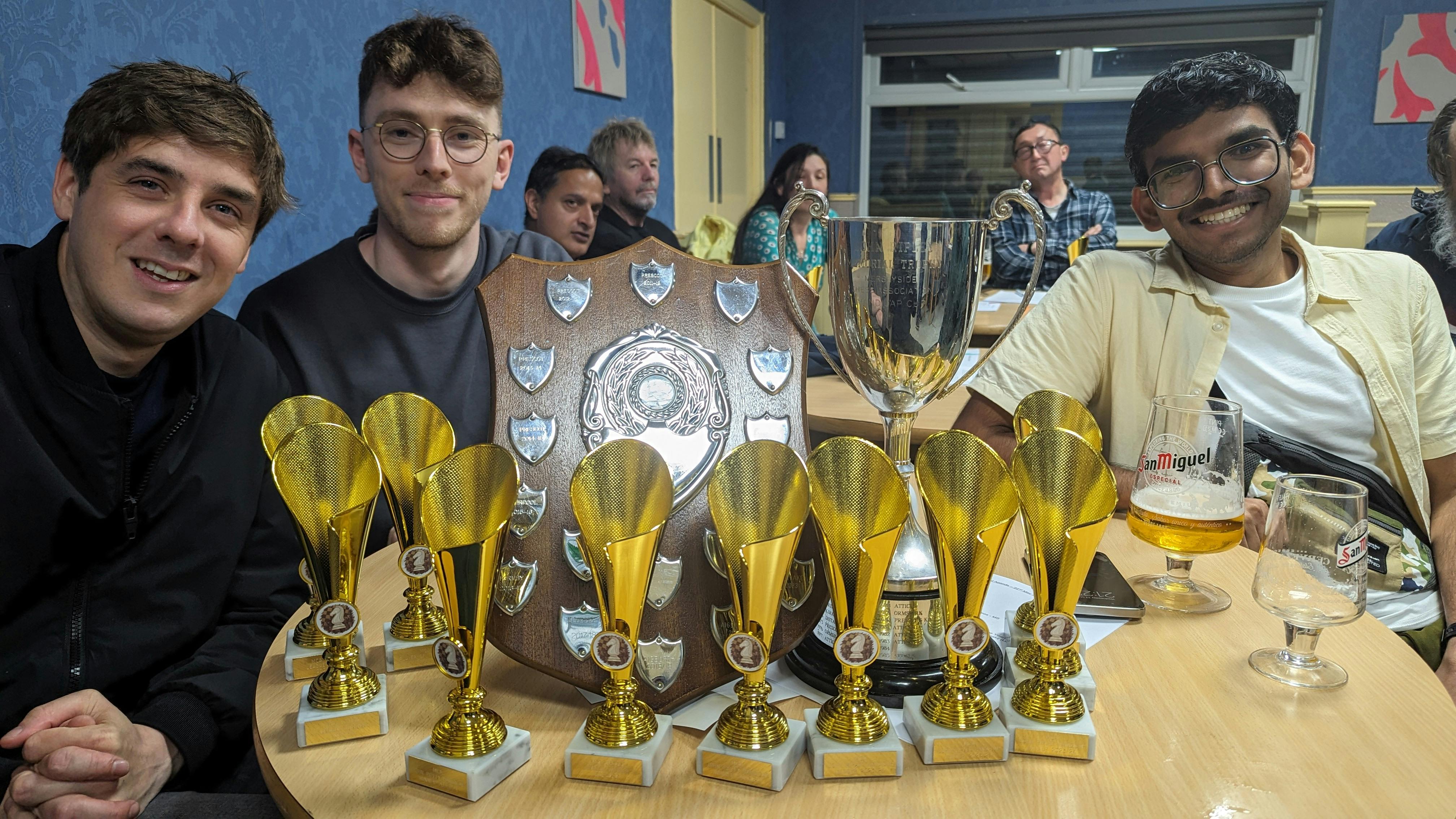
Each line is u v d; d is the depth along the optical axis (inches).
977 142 233.3
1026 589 30.5
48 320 33.2
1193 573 33.1
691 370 26.1
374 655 26.6
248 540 39.4
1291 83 207.0
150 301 33.4
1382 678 24.8
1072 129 225.9
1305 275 45.9
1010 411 47.8
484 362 55.0
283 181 37.6
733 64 215.0
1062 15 216.5
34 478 33.3
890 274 26.0
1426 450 46.0
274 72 76.2
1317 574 25.2
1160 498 30.6
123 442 34.5
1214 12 207.2
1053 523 20.3
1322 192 203.0
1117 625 28.2
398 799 19.8
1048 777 20.3
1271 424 45.9
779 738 20.5
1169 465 30.6
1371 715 22.7
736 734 20.4
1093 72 221.1
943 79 232.5
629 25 160.6
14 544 33.5
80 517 34.2
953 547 20.2
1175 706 23.3
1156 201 44.7
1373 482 43.3
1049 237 155.0
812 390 67.4
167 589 36.4
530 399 24.7
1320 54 201.8
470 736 20.3
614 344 25.9
